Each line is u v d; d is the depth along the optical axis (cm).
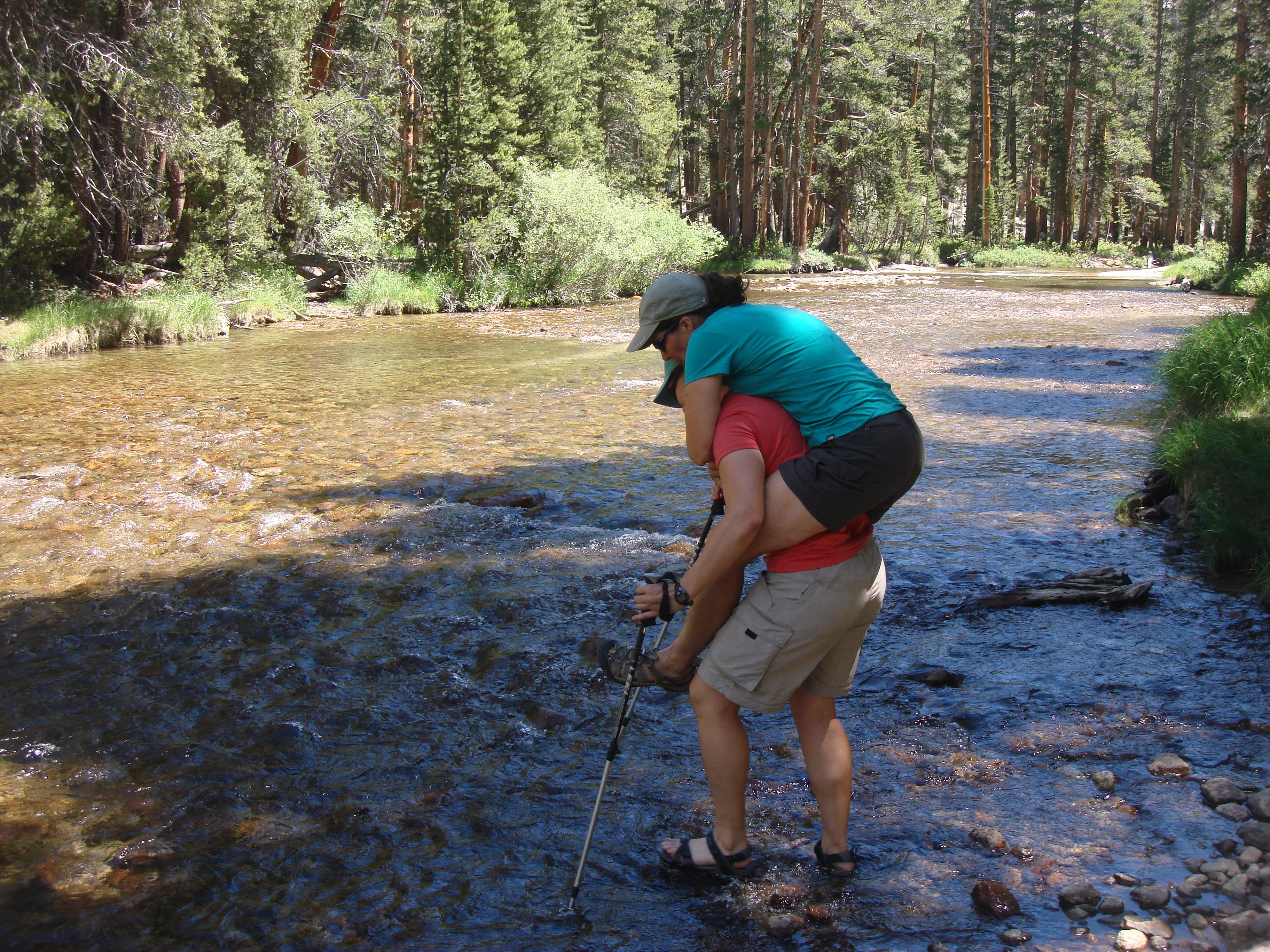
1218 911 250
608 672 296
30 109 1781
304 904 271
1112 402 1091
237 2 2283
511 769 345
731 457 260
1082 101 6588
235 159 2291
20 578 560
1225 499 550
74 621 495
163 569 571
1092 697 385
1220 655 420
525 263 2681
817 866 281
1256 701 372
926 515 655
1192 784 316
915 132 5553
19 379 1357
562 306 2684
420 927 260
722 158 5056
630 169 4662
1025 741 352
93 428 994
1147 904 254
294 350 1688
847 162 4750
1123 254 5928
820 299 2759
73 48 1908
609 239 2748
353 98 2812
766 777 333
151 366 1482
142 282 2312
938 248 5500
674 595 271
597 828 305
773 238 4806
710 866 279
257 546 610
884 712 382
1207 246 5294
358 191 3431
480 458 843
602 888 275
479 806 321
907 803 313
